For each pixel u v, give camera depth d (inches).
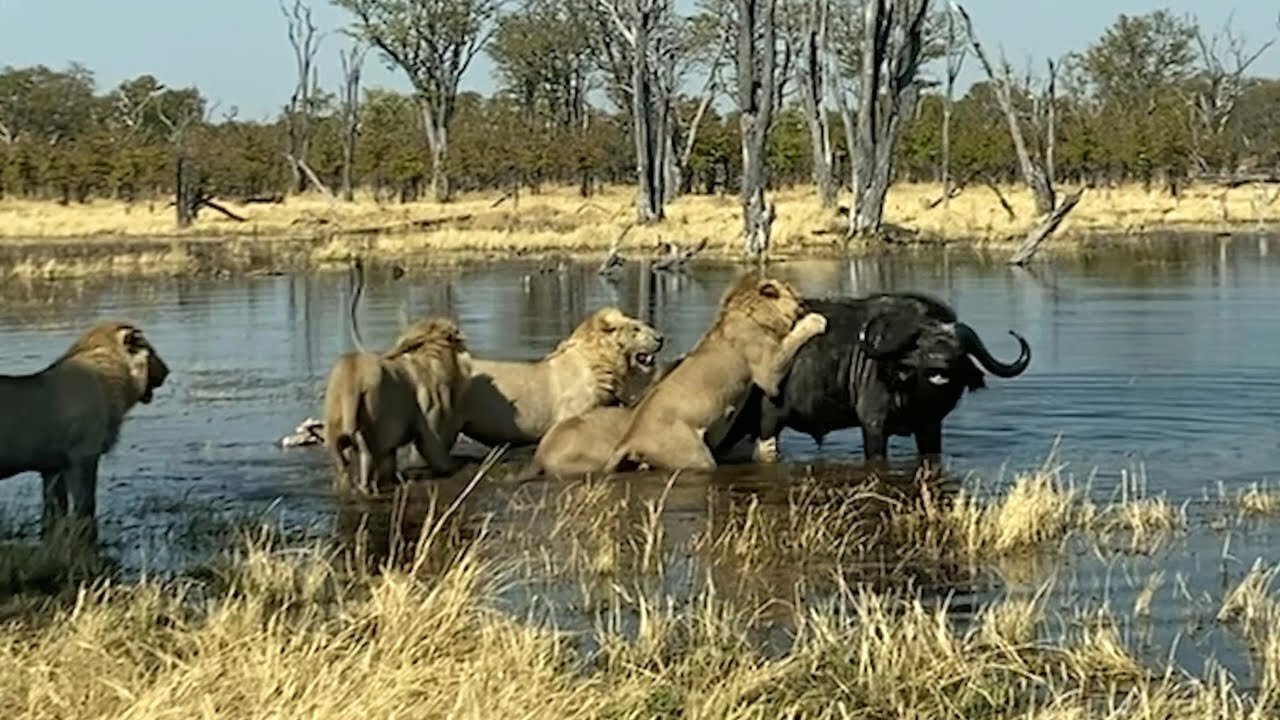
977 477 534.3
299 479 553.9
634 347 617.0
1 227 2409.0
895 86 2036.2
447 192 3221.0
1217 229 2016.5
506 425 599.8
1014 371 564.1
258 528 474.3
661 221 2353.6
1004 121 3267.7
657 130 2994.6
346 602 377.1
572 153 3235.7
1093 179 3122.5
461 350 579.2
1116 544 431.8
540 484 540.1
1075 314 1032.2
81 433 470.9
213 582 402.3
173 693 278.2
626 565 420.5
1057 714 286.4
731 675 309.9
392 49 3641.7
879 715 299.3
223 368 861.8
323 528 476.7
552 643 325.7
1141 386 708.7
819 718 293.1
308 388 775.1
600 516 479.5
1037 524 442.9
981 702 302.8
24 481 568.7
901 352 555.5
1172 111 3272.6
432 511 449.1
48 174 3002.0
